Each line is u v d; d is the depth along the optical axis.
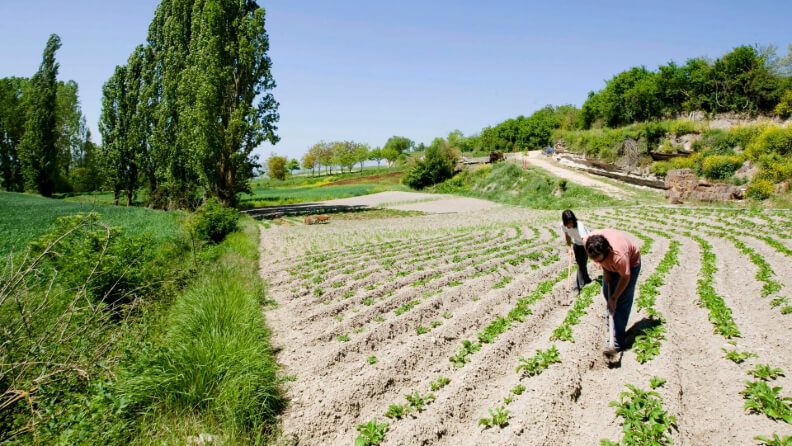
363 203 44.12
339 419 4.95
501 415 4.57
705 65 39.53
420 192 56.19
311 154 116.31
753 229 14.98
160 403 4.86
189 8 35.28
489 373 5.77
